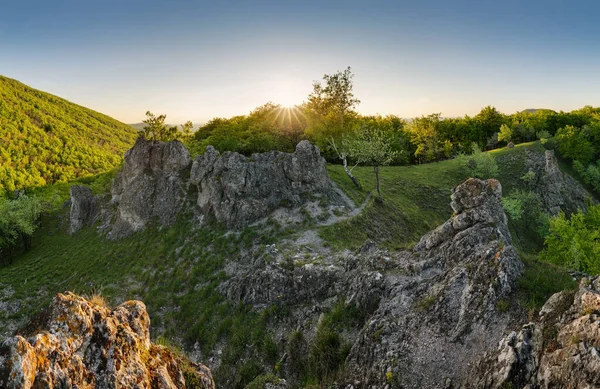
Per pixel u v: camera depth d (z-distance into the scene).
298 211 46.22
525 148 97.50
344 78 73.12
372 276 24.23
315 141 78.00
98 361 8.52
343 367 19.45
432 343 17.05
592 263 38.12
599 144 108.06
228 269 37.81
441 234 25.61
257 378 20.47
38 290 41.84
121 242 47.91
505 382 12.61
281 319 27.64
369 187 64.12
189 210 48.28
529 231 70.75
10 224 61.03
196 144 77.25
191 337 29.66
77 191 62.12
